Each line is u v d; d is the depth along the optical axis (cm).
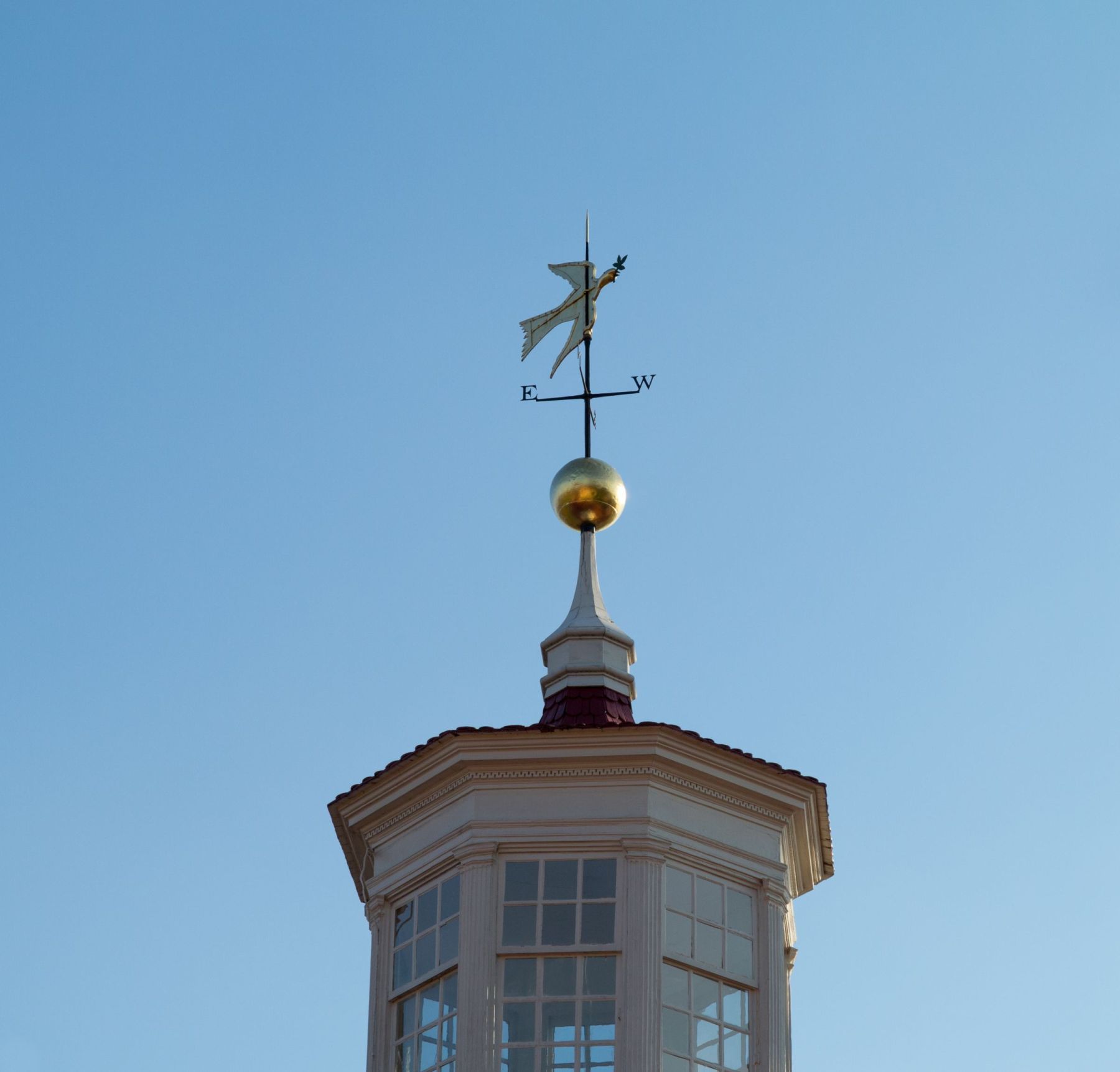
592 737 3341
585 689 3541
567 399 3875
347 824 3481
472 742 3344
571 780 3328
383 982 3309
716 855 3322
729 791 3384
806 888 3569
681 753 3347
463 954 3198
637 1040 3100
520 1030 3141
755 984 3262
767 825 3406
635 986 3145
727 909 3303
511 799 3322
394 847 3428
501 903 3241
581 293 3947
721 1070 3164
